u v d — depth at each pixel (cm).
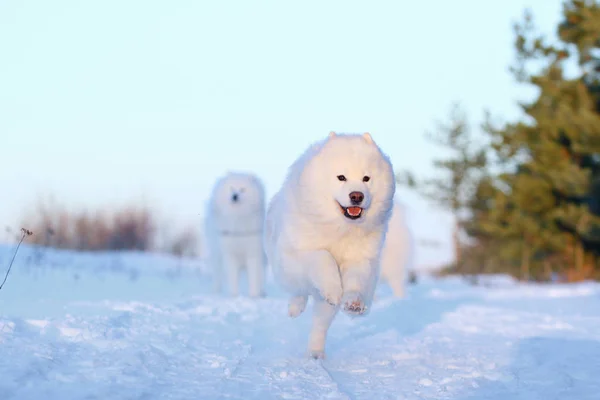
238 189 1087
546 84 2192
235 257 1116
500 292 1391
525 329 769
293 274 561
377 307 963
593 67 2125
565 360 561
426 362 573
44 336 532
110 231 2184
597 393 449
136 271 1476
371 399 441
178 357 531
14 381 411
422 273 2700
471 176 2839
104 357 492
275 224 607
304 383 472
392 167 575
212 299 950
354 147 545
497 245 2586
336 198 537
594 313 964
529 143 2302
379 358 593
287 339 672
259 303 927
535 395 448
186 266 1914
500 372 524
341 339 704
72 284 1044
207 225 1211
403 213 1107
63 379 429
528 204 2220
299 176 554
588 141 1962
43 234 1745
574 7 2222
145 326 637
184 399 410
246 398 421
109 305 741
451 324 809
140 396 407
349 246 563
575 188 1981
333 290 521
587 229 1970
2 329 529
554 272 2267
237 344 611
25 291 876
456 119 2867
